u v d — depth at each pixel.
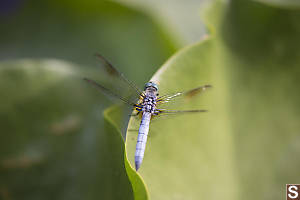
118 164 0.34
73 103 0.38
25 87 0.38
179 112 0.36
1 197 0.37
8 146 0.38
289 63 0.38
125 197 0.34
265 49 0.38
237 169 0.36
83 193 0.37
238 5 0.38
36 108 0.38
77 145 0.38
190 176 0.35
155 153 0.35
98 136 0.38
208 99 0.37
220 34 0.37
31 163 0.37
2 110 0.38
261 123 0.37
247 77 0.37
